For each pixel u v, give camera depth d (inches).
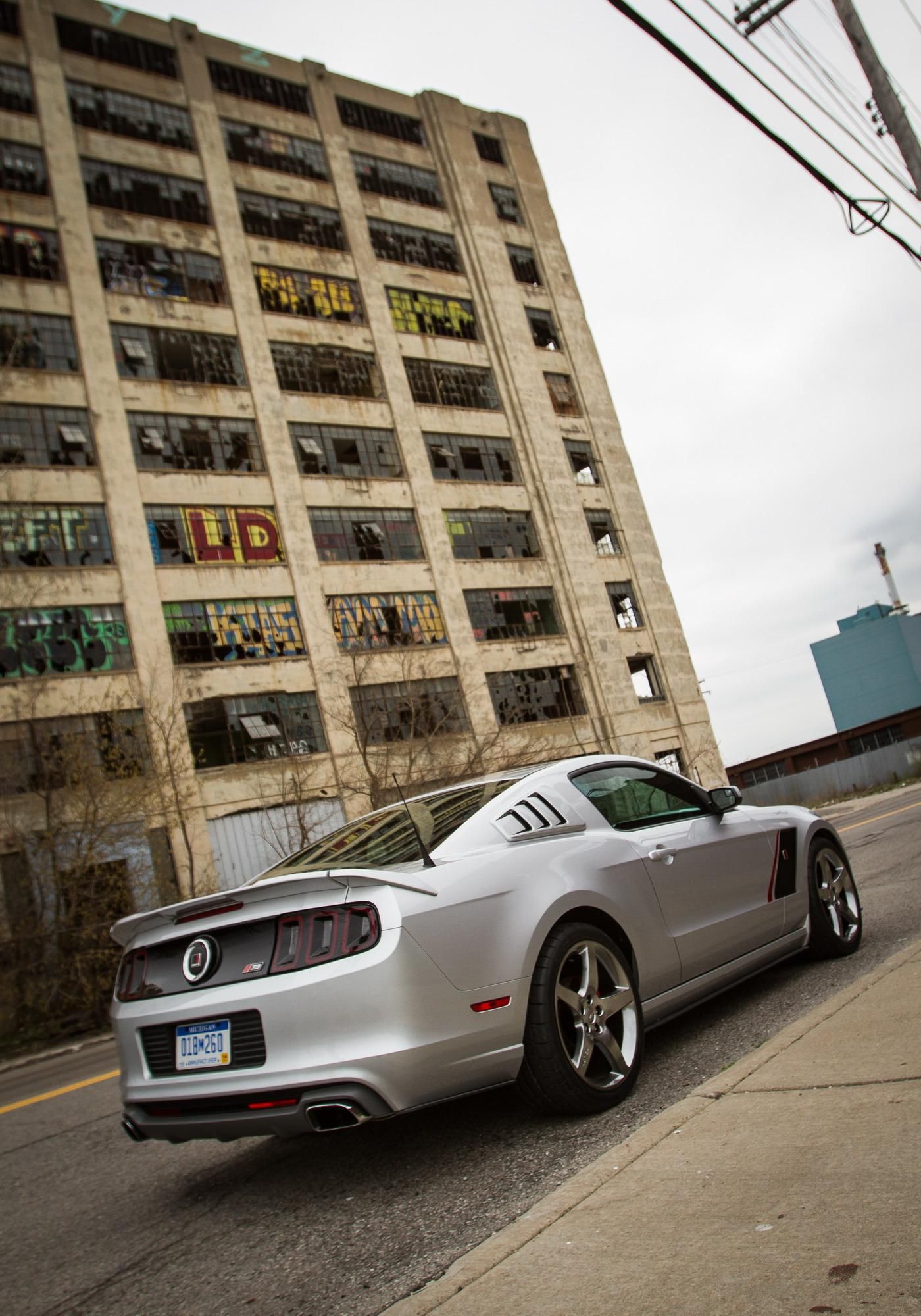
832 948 202.2
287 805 961.5
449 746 1127.0
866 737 2103.8
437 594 1239.5
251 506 1127.6
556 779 164.1
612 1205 96.4
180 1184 152.5
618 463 1539.1
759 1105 113.3
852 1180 87.7
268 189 1342.3
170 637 1018.7
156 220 1208.2
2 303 1056.8
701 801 189.2
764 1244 80.4
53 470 1009.5
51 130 1163.3
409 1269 97.5
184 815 933.2
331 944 123.6
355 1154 144.9
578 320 1600.6
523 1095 134.5
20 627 936.3
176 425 1125.1
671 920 160.1
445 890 128.8
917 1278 69.6
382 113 1530.5
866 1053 120.5
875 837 518.9
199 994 130.6
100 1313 105.3
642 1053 148.7
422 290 1439.5
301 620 1104.8
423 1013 120.0
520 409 1440.7
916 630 3922.2
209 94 1318.9
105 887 740.0
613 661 1364.4
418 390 1369.3
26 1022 665.6
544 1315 78.2
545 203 1665.8
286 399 1217.4
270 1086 120.4
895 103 485.7
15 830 736.3
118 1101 246.8
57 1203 154.9
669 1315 73.5
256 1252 113.7
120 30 1280.8
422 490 1283.2
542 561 1368.1
